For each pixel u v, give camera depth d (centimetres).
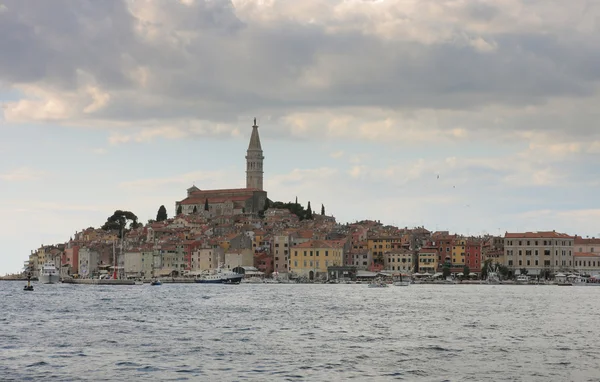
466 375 15238
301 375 15175
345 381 14650
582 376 15175
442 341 19962
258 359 16950
